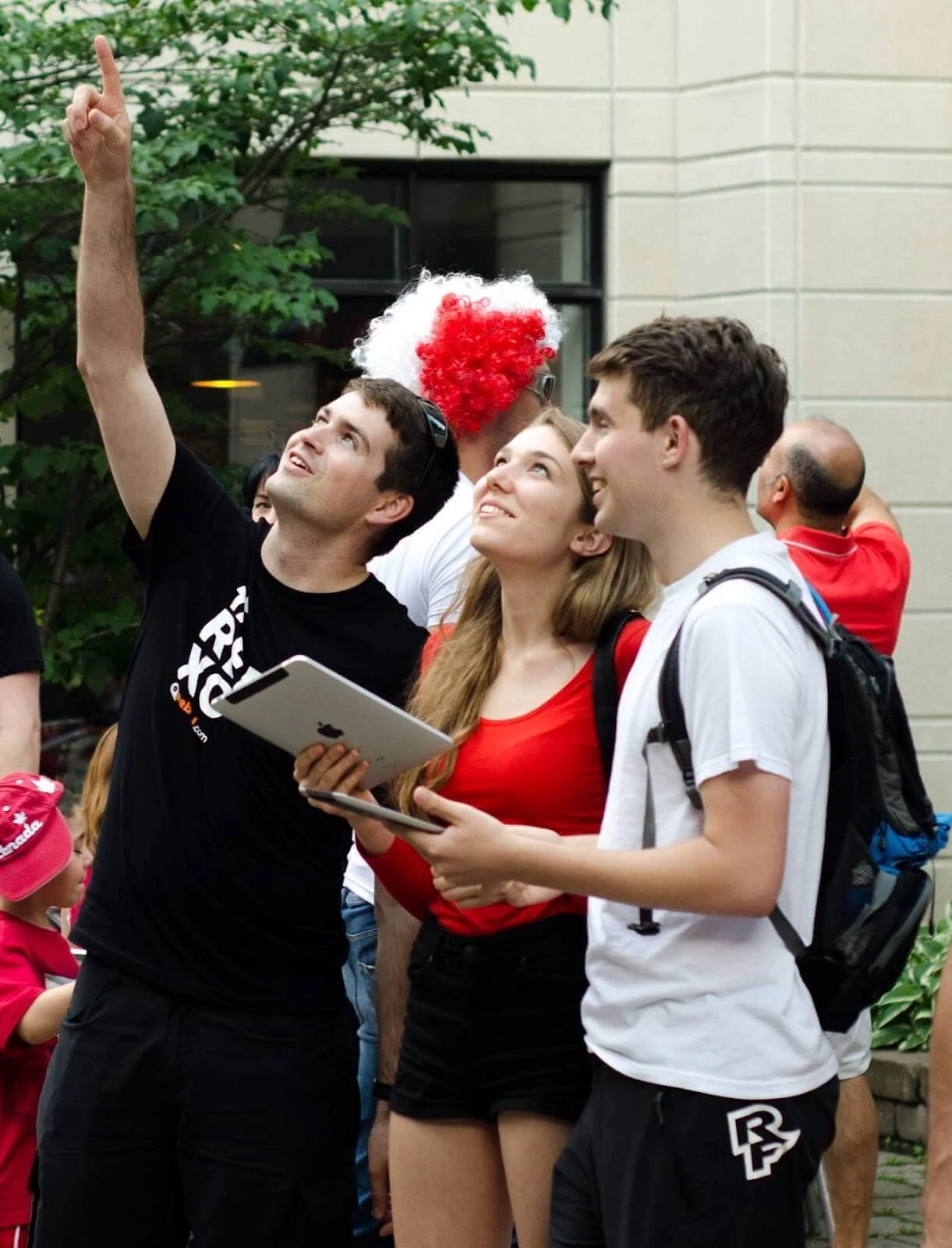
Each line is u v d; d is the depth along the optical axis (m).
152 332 10.31
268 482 4.23
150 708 4.20
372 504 4.22
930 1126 3.07
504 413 5.31
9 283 9.82
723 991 3.29
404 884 4.09
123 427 4.24
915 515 11.57
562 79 11.56
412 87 9.44
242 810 4.05
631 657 3.95
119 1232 4.07
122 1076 4.04
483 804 3.97
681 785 3.34
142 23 8.89
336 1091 4.18
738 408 3.42
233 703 3.38
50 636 9.84
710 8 11.50
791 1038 3.28
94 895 4.20
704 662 3.23
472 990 3.95
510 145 11.52
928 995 8.28
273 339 10.96
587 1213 3.54
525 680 4.07
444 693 4.08
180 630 4.24
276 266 9.35
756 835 3.16
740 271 11.45
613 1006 3.41
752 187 11.38
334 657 4.22
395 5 9.63
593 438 3.54
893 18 11.47
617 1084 3.40
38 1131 4.16
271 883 4.07
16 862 4.94
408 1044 4.10
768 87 11.32
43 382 9.92
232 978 4.06
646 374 3.43
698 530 3.45
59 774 10.27
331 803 3.40
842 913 3.35
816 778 3.32
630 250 11.61
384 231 11.52
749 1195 3.24
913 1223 6.84
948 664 11.54
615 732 3.79
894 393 11.52
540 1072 3.88
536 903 3.87
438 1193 4.03
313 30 9.09
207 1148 4.04
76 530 9.87
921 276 11.55
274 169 9.91
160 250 9.57
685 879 3.18
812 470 6.52
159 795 4.12
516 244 11.72
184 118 9.23
